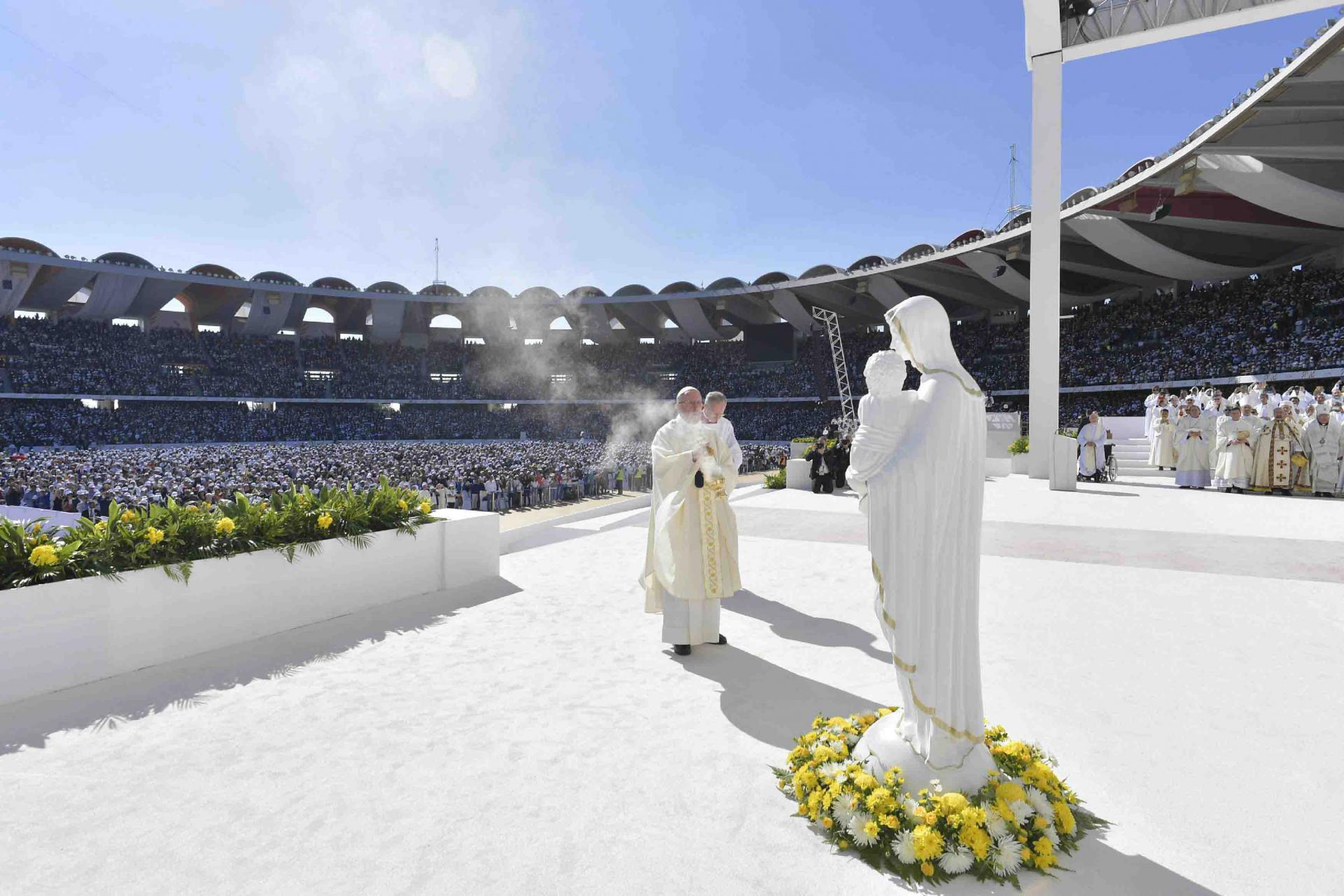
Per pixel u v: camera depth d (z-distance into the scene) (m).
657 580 5.37
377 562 6.57
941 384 2.68
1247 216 31.38
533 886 2.49
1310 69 20.08
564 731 3.80
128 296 51.97
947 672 2.71
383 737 3.75
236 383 55.69
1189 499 13.38
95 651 4.68
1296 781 3.10
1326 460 13.68
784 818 2.92
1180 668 4.52
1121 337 41.84
